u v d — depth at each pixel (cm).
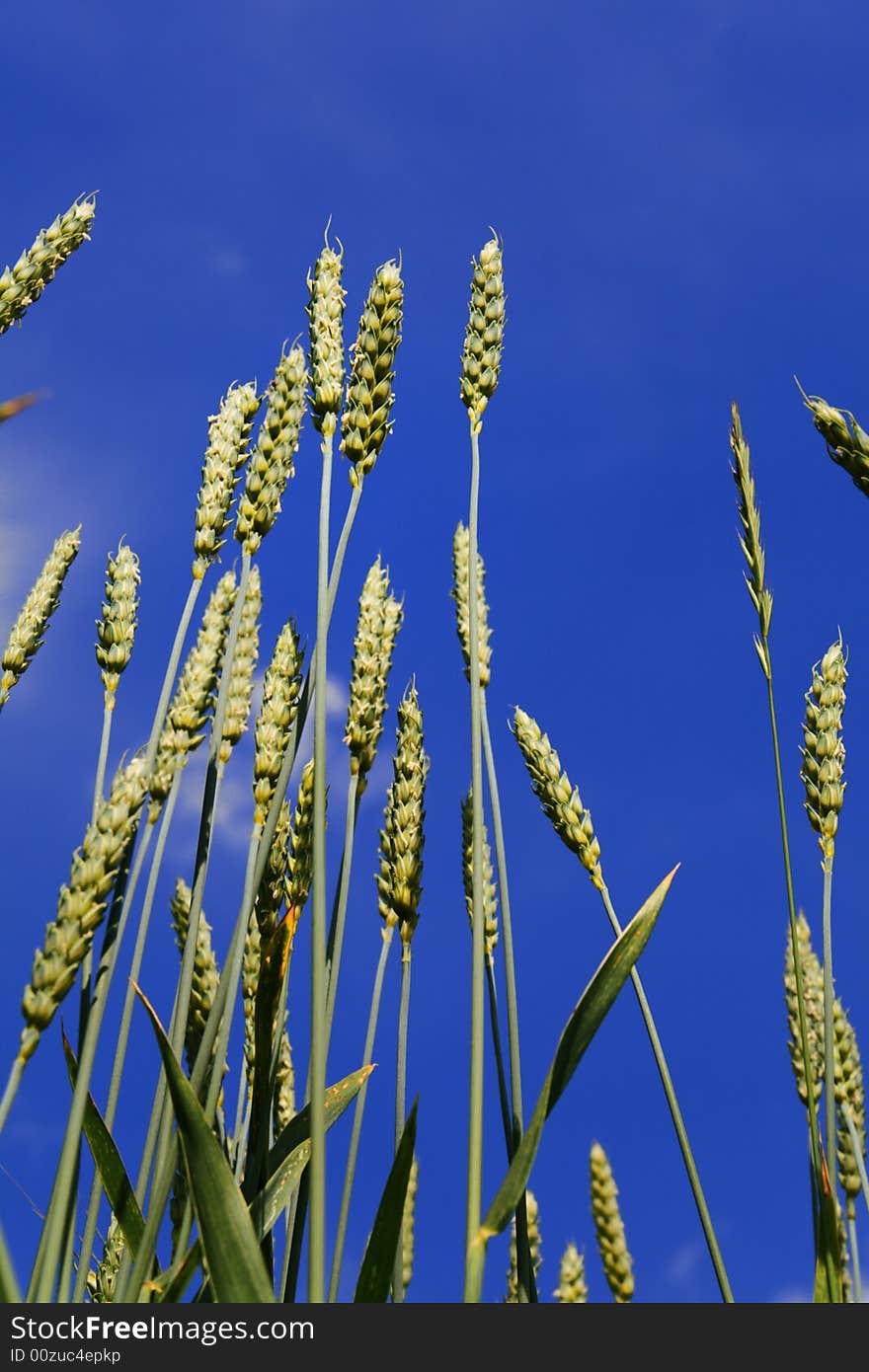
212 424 80
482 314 79
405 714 85
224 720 81
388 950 83
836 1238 73
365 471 76
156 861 76
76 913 64
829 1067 74
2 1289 64
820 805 79
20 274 80
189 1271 68
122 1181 74
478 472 77
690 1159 75
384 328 76
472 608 74
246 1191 76
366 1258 71
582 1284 99
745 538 79
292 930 80
